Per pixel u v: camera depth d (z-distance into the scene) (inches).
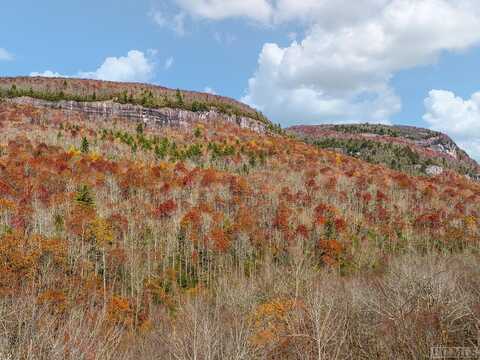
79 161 4766.2
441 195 5408.5
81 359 551.2
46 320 601.3
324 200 4761.3
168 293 2677.2
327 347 748.0
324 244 3179.1
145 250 3221.0
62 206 3319.4
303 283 1198.3
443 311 733.3
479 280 1023.6
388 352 694.5
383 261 2687.0
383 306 811.4
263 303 1162.6
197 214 3641.7
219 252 3201.3
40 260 2301.9
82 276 2402.8
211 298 1342.3
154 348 937.5
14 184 3750.0
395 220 4333.2
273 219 3878.0
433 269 940.0
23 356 531.2
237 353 695.7
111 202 3791.8
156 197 4266.7
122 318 1812.3
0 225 2829.7
